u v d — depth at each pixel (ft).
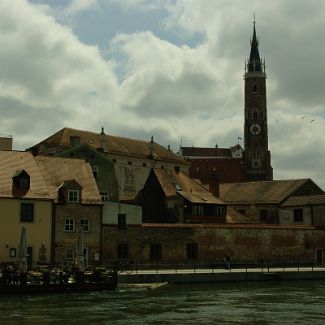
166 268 237.45
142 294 169.07
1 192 211.61
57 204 220.84
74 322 122.83
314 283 209.36
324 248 274.98
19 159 231.30
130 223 235.61
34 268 186.29
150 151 403.95
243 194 355.56
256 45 637.30
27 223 213.25
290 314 135.33
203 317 130.52
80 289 171.01
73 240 221.87
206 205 281.74
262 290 184.24
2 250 208.03
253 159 612.29
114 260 229.66
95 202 228.43
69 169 242.17
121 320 125.70
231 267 249.14
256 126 617.62
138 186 384.47
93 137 377.09
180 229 242.78
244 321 125.80
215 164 556.10
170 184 295.07
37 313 133.39
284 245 264.11
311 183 345.72
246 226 256.11
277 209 330.13
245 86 631.15
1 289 161.68
